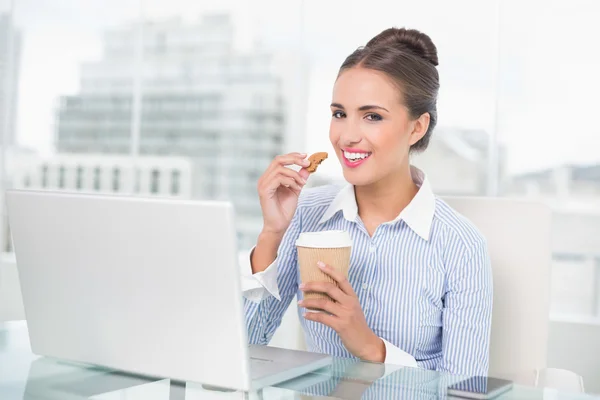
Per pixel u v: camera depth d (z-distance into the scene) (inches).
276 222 50.7
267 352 41.9
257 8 146.6
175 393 34.6
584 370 107.2
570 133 115.5
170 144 155.2
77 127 149.6
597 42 112.7
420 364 53.7
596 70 113.0
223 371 33.9
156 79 153.9
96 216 35.5
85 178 151.5
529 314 55.6
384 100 49.2
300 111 138.3
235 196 159.9
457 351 51.8
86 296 37.4
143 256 34.5
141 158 155.9
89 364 39.5
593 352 106.7
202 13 150.4
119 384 36.0
